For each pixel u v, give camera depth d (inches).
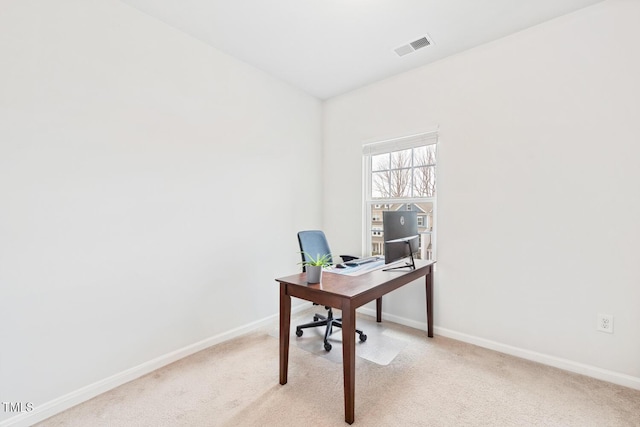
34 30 64.1
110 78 75.5
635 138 72.2
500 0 75.8
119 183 77.3
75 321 69.9
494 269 93.9
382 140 121.8
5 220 60.9
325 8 79.7
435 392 71.4
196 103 94.3
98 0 73.5
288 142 127.1
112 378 75.2
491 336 94.5
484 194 95.6
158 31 84.9
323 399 69.1
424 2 76.9
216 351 94.3
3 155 60.5
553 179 83.4
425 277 107.8
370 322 118.6
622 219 73.9
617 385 74.0
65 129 68.4
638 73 71.9
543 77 84.9
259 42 96.0
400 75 116.6
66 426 61.7
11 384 61.3
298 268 130.5
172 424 61.4
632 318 72.9
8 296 61.2
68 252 68.9
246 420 62.2
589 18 77.9
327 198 143.2
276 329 113.0
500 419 62.1
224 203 102.5
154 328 84.1
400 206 120.5
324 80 123.4
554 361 83.3
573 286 80.7
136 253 80.6
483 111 95.7
